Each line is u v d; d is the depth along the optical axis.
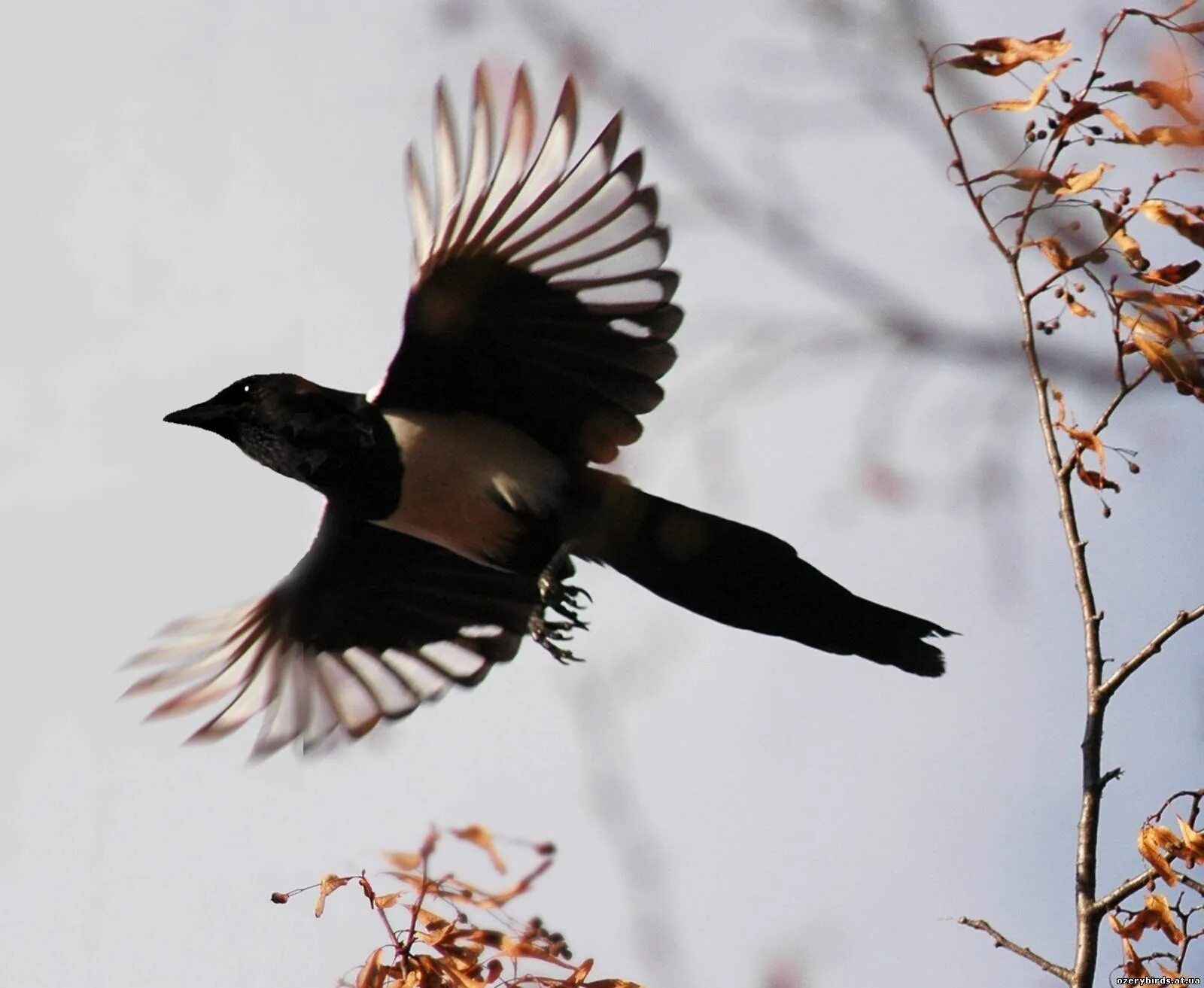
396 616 11.71
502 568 11.38
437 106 9.28
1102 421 7.69
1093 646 7.54
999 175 7.59
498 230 9.76
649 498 10.84
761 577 10.86
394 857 7.52
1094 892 7.32
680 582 11.05
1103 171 7.57
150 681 10.86
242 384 11.18
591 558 11.16
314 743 11.33
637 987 7.15
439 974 7.39
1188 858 7.39
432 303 10.20
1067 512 7.72
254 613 11.41
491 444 10.84
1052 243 7.69
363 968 7.43
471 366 10.62
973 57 7.57
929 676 10.71
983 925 7.43
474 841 7.44
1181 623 7.43
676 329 9.90
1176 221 7.61
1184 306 7.55
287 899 7.66
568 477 10.86
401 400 10.95
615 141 9.41
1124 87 7.65
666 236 9.55
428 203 9.62
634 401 10.36
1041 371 7.64
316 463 11.04
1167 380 7.71
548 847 7.34
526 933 7.36
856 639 10.80
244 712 11.27
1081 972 7.17
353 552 11.64
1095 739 7.45
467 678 11.42
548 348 10.32
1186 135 7.56
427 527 11.22
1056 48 7.67
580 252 9.76
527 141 9.44
